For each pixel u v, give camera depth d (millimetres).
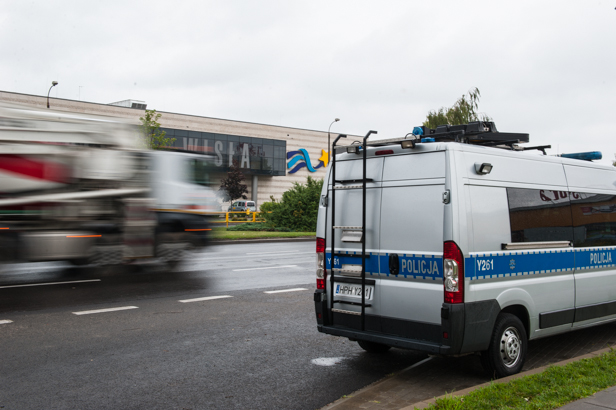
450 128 6773
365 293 5684
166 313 8648
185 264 14898
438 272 5133
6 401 4855
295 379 5656
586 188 6727
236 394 5176
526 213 5793
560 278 6168
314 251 20000
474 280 5160
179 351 6578
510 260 5539
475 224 5230
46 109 11648
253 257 17469
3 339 6918
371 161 5770
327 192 6152
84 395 5043
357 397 5062
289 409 4836
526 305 5691
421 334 5242
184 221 13859
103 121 12375
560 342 7188
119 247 12469
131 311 8734
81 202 11977
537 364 6164
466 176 5246
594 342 7203
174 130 54531
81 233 11906
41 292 10211
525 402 4363
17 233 11234
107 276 12414
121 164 12578
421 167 5359
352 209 5891
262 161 61344
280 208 31641
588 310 6520
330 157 6145
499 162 5633
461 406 4262
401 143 5418
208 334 7406
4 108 11180
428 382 5500
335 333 5852
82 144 12062
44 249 11422
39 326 7613
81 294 10086
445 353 4992
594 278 6625
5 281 11500
